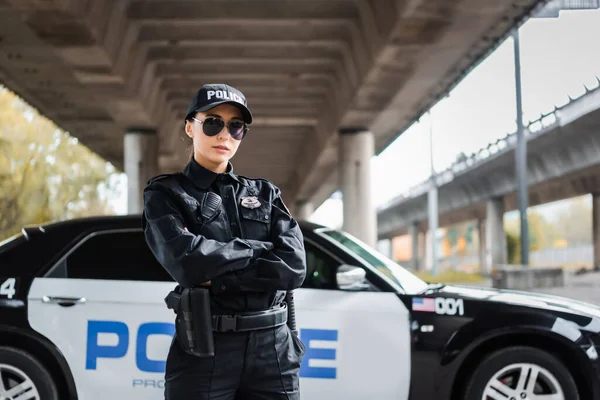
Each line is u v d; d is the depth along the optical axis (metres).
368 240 20.33
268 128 26.41
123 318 3.93
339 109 19.72
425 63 15.01
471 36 13.50
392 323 3.94
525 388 3.89
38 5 11.86
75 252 4.11
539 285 22.92
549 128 32.09
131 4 14.50
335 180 37.56
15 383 3.94
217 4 14.43
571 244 120.38
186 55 17.34
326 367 3.91
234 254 2.07
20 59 17.00
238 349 2.13
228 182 2.30
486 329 3.91
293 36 16.05
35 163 32.28
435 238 39.47
